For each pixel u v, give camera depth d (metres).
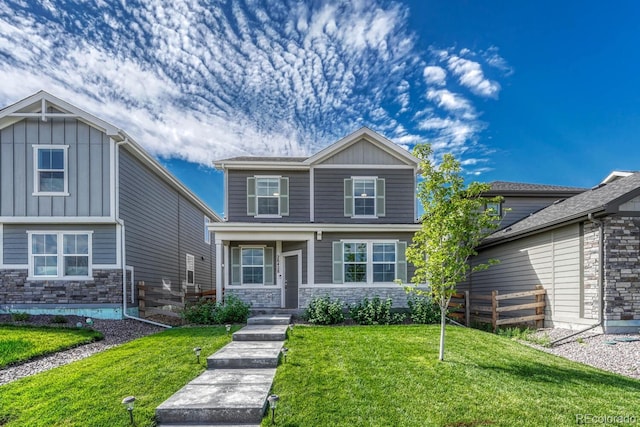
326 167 13.21
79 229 11.34
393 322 10.44
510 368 5.77
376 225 12.07
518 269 12.35
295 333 8.45
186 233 18.53
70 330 8.86
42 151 11.20
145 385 4.93
